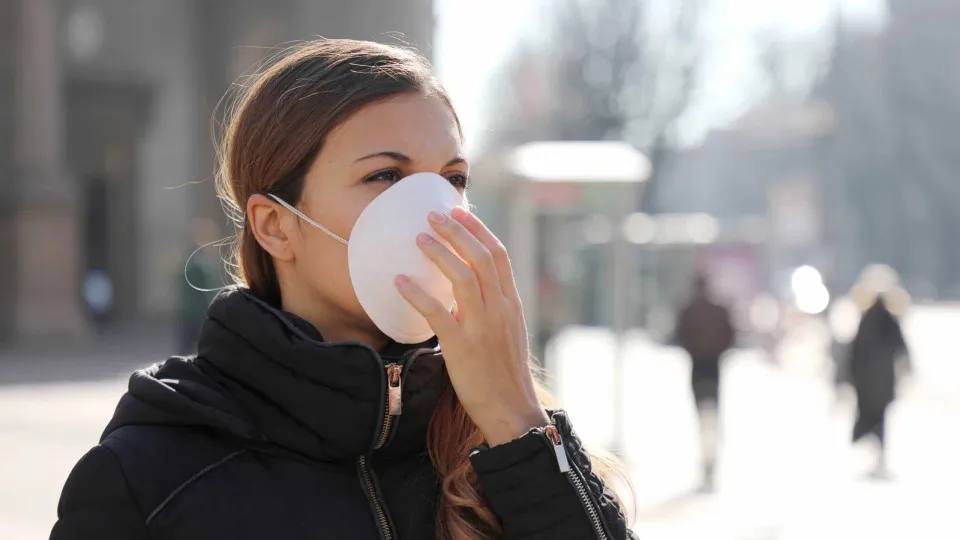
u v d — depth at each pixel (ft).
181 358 6.12
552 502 5.76
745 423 50.67
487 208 39.22
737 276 114.32
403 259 5.75
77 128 104.68
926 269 217.97
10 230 73.82
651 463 37.99
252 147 6.21
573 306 73.20
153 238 108.68
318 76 6.06
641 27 148.77
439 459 6.24
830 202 220.02
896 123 216.54
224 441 5.80
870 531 28.19
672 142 151.12
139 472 5.59
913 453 42.16
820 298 97.30
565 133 150.41
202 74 93.56
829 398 61.98
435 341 6.40
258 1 79.87
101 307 102.99
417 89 6.09
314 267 6.09
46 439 37.22
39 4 74.33
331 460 5.92
